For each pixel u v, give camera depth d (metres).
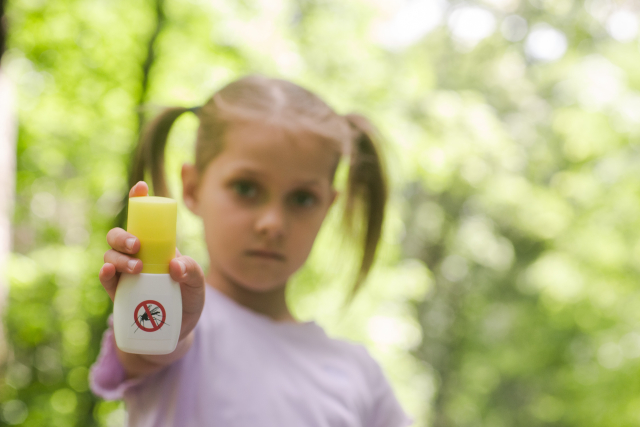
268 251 1.27
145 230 0.95
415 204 10.75
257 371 1.30
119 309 0.94
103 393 1.15
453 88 9.73
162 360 1.11
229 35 5.64
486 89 10.17
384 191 1.79
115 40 5.41
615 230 7.96
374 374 1.57
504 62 9.95
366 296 6.23
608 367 8.32
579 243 8.28
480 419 12.16
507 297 11.76
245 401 1.25
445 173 6.48
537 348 10.19
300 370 1.37
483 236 10.84
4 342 3.92
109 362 1.16
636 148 7.79
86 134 5.56
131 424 1.23
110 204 5.71
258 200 1.28
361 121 1.77
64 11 5.19
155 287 0.94
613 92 7.68
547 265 8.44
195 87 5.48
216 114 1.35
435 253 11.51
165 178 1.58
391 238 6.00
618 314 8.13
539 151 9.86
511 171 8.88
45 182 5.75
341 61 6.39
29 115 5.42
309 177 1.30
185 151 4.75
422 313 11.73
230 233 1.27
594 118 7.76
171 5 5.38
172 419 1.19
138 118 5.21
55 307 5.35
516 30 9.43
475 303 11.86
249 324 1.35
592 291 8.13
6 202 3.80
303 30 6.36
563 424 10.06
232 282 1.40
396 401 1.60
